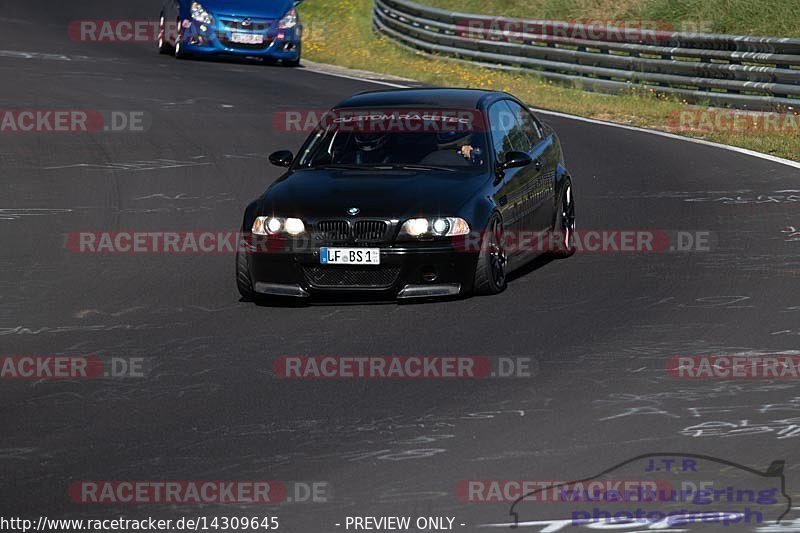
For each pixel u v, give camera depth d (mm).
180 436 23891
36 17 113188
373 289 34250
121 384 27578
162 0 127000
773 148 61312
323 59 99812
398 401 25797
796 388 26094
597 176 54656
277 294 34781
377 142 37875
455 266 34219
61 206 49875
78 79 79312
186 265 40750
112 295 36781
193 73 84250
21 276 39375
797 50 69312
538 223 39250
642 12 109938
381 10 113312
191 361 29328
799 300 33531
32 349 30844
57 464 22453
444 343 30266
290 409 25438
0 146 60812
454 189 35125
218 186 53562
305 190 35469
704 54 75438
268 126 66500
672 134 66250
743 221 44750
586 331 31078
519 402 25516
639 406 25094
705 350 29078
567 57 85375
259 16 89875
